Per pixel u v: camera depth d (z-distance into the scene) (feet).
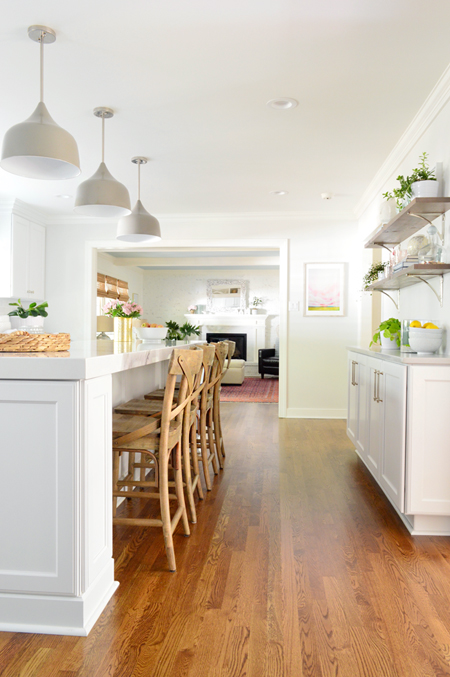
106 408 6.09
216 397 12.23
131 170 14.64
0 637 5.31
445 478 7.99
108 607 5.90
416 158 11.62
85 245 20.45
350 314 19.57
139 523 6.94
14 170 7.97
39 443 5.39
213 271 39.70
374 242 13.07
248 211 19.48
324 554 7.42
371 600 6.09
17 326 8.48
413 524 8.24
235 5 7.17
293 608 5.89
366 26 7.67
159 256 32.04
